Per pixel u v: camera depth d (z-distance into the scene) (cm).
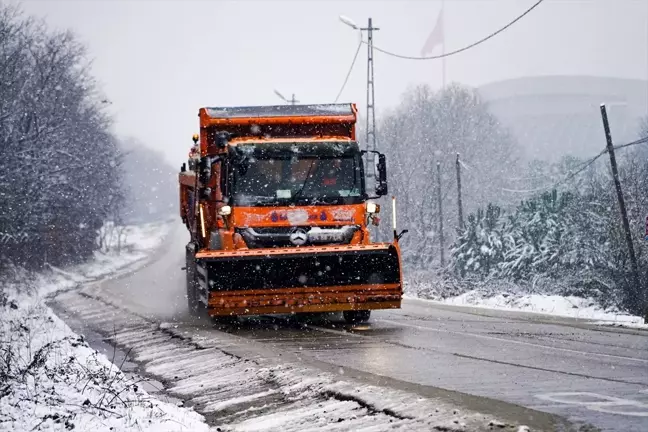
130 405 958
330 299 1694
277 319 1941
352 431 778
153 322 2119
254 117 2034
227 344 1495
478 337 1545
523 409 802
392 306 1712
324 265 1684
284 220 1828
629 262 2870
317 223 1836
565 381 994
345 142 1884
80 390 1078
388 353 1312
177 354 1504
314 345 1445
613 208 2994
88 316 2602
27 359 1398
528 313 2259
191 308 2194
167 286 3734
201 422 905
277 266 1677
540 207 3728
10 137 4106
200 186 2014
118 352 1706
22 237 4325
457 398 867
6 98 4231
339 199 1850
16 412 948
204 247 2017
